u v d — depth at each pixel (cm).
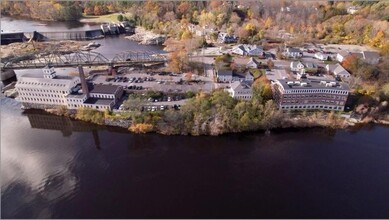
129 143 15838
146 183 13200
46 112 18475
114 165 14275
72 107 18275
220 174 13812
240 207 12062
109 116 17350
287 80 19275
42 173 13725
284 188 13088
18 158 14750
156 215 11625
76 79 19412
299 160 14800
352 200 12550
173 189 12888
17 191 12744
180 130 16462
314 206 12212
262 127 16800
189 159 14762
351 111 18400
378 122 17975
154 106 18438
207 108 16988
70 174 13700
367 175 13912
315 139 16362
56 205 12088
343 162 14725
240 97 18625
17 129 17175
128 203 12181
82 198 12406
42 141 16138
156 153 15138
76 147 15600
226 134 16488
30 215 11650
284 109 18325
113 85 19662
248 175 13788
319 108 18500
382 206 12281
